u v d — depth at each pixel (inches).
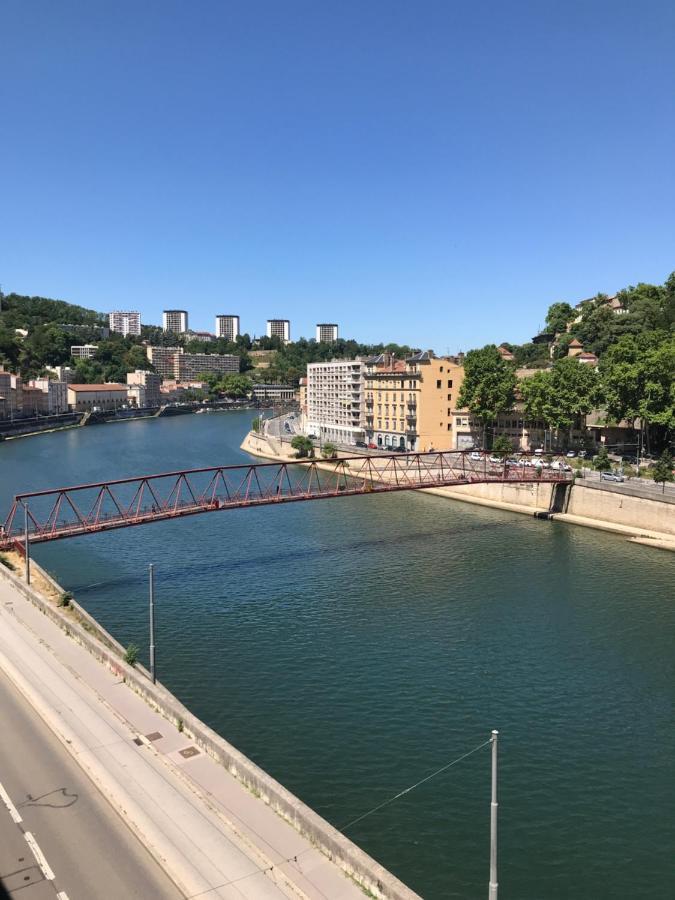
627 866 1167.6
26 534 2192.4
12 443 7869.1
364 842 1208.2
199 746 1200.2
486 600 2463.1
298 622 2231.8
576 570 2849.4
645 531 3479.3
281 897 838.5
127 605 2368.4
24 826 986.1
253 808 1018.1
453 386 5693.9
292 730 1565.0
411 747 1509.6
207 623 2212.1
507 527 3745.1
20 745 1210.0
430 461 5113.2
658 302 7691.9
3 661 1567.4
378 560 3016.7
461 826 1257.4
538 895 1095.6
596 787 1382.9
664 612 2333.9
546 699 1736.0
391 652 1999.3
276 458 6565.0
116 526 2536.9
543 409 4766.2
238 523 3833.7
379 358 6732.3
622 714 1669.5
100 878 879.1
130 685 1440.7
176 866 894.4
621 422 4884.4
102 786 1079.0
